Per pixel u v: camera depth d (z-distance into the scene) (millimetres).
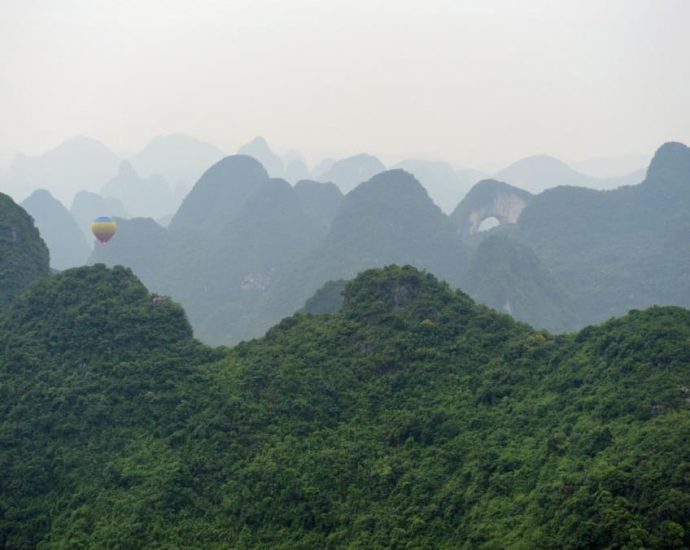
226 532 51406
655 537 37812
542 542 40719
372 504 51469
